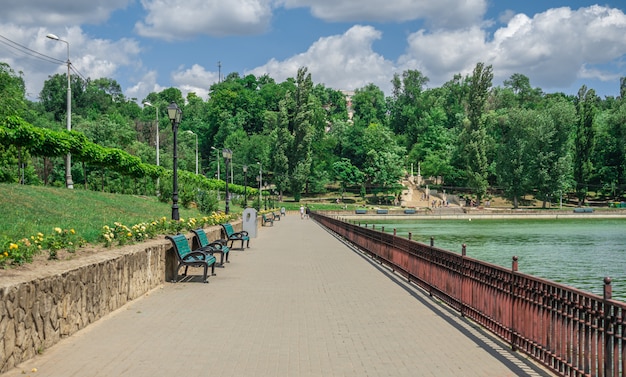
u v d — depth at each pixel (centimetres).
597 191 12244
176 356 671
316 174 13000
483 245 3875
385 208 11294
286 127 11981
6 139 2947
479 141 11400
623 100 13538
